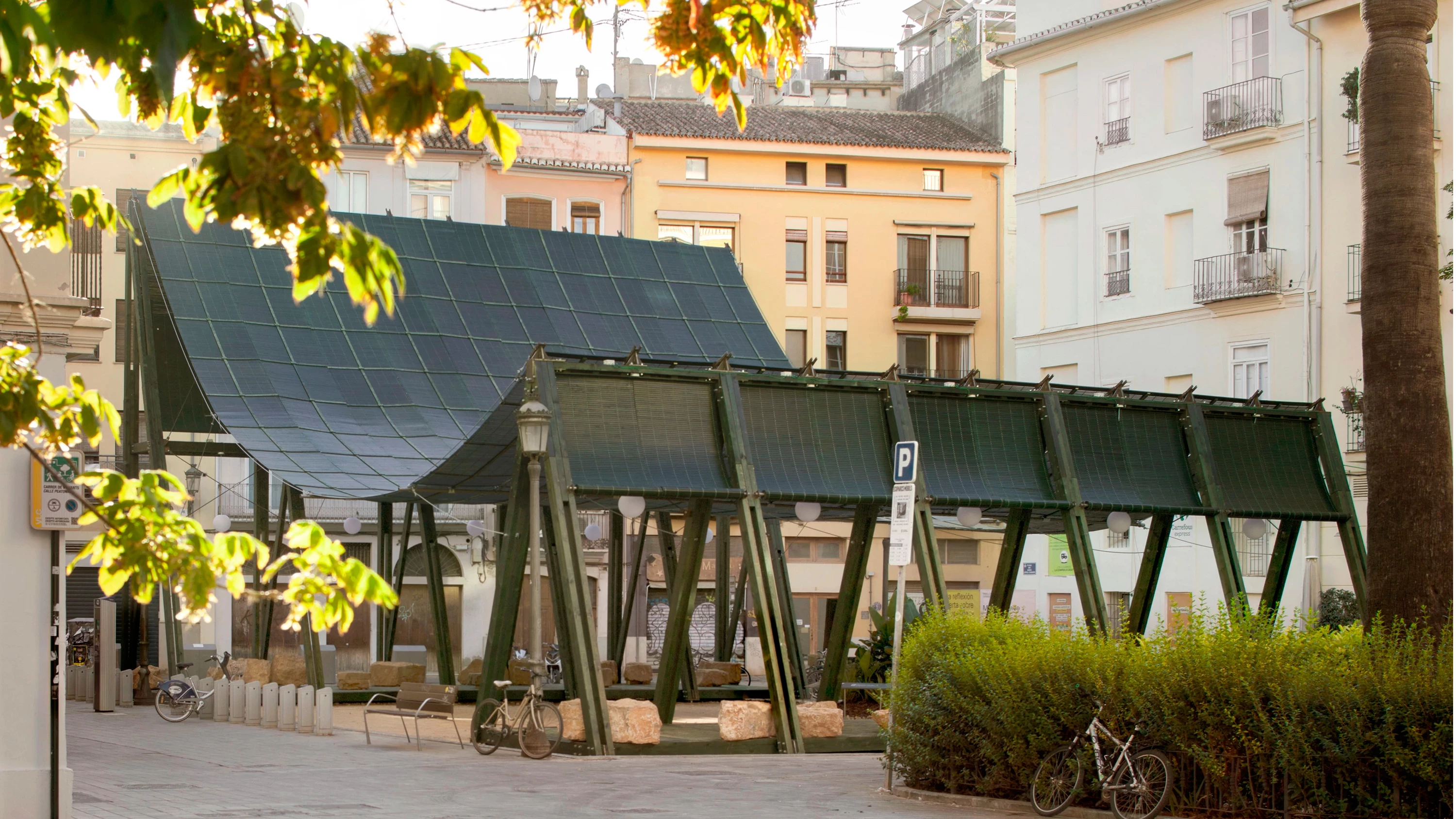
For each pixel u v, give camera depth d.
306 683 27.52
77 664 35.56
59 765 10.67
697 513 21.33
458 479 25.34
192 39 3.56
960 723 13.47
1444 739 10.68
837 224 49.97
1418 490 13.48
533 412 18.12
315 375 28.22
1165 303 38.94
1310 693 11.34
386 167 44.31
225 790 14.23
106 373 39.66
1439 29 33.19
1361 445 33.56
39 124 5.14
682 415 19.83
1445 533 13.49
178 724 23.61
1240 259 36.72
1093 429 22.69
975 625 14.20
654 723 18.44
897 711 14.14
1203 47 38.25
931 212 50.59
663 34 5.52
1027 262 42.81
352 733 21.62
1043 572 42.81
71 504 11.12
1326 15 35.06
